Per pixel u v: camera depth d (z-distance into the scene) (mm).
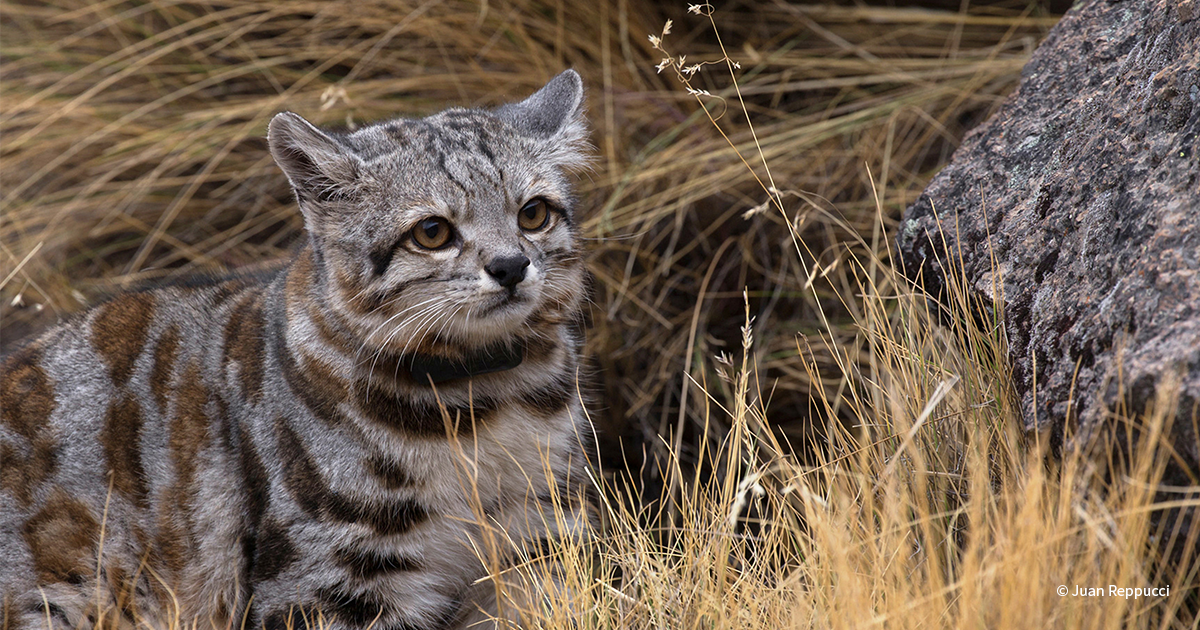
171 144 10812
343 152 6258
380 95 11055
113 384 6711
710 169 10227
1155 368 4543
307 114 10609
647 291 10297
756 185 10359
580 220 6922
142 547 6535
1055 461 5328
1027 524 4660
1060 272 5621
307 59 11547
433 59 11242
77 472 6574
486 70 11031
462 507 6383
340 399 6180
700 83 11234
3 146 10828
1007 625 4422
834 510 6082
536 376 6605
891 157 10320
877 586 5152
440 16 11008
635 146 10859
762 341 10023
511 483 6590
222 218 11352
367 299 6195
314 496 6141
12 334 10281
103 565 6508
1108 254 5238
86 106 11172
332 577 6152
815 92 11391
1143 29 6078
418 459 6211
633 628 6000
